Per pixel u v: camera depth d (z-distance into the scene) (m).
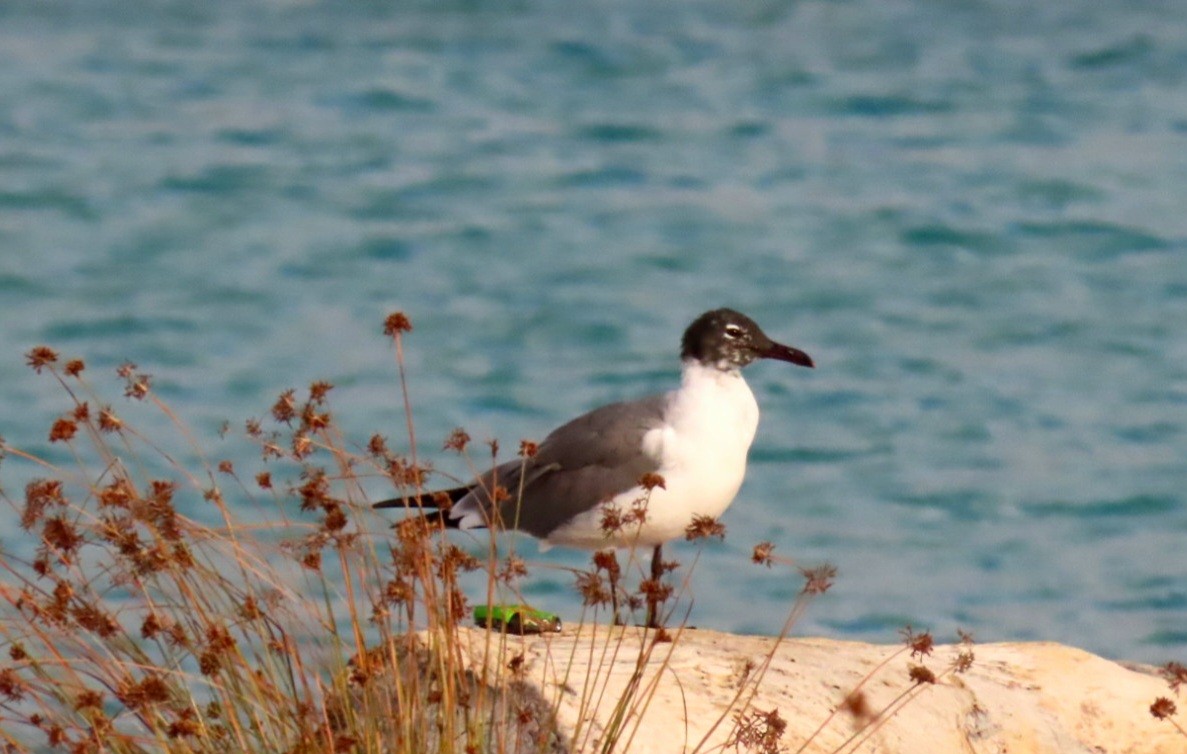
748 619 16.44
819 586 8.98
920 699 8.71
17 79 41.06
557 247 31.09
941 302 28.31
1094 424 22.97
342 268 29.81
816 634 16.23
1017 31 45.81
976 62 43.06
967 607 17.20
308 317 27.16
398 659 7.88
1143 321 27.19
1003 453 22.02
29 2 48.34
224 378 23.95
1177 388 24.41
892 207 33.06
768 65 43.06
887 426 23.00
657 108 39.75
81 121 38.16
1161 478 21.08
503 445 21.09
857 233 31.75
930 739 8.45
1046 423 23.02
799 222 32.34
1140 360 25.59
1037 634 16.50
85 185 34.00
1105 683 9.34
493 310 27.67
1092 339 26.50
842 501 20.33
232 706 7.42
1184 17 46.47
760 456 21.94
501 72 42.53
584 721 7.77
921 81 41.50
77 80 41.16
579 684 8.05
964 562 18.50
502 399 23.39
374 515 8.95
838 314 27.72
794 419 23.31
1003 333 26.84
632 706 7.55
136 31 45.66
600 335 26.45
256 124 38.22
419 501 7.57
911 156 36.22
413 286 28.77
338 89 40.81
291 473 18.86
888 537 19.23
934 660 9.29
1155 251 30.56
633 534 10.31
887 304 28.19
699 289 28.77
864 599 17.23
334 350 25.52
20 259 29.66
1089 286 28.97
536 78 42.06
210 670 7.15
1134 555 18.69
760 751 7.57
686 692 8.27
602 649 8.72
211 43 44.91
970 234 31.59
